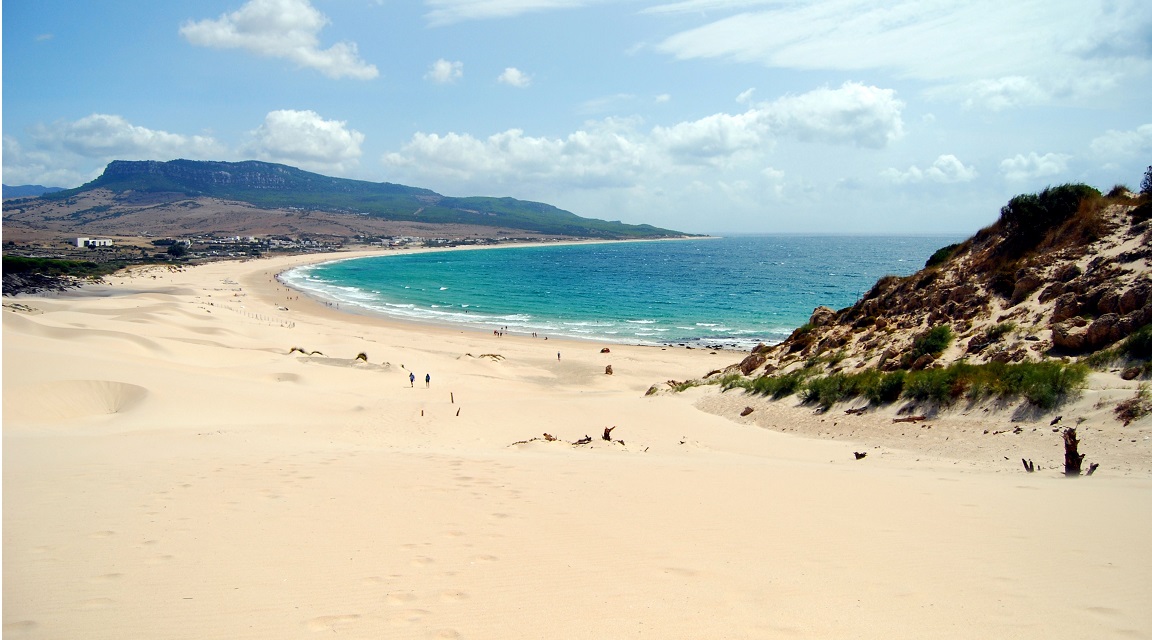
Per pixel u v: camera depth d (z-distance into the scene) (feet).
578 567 21.31
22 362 92.07
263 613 17.12
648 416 80.12
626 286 395.96
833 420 65.26
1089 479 35.70
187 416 82.17
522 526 26.23
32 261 327.06
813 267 545.85
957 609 17.80
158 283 381.19
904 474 39.40
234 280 427.74
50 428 67.56
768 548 23.52
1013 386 53.98
